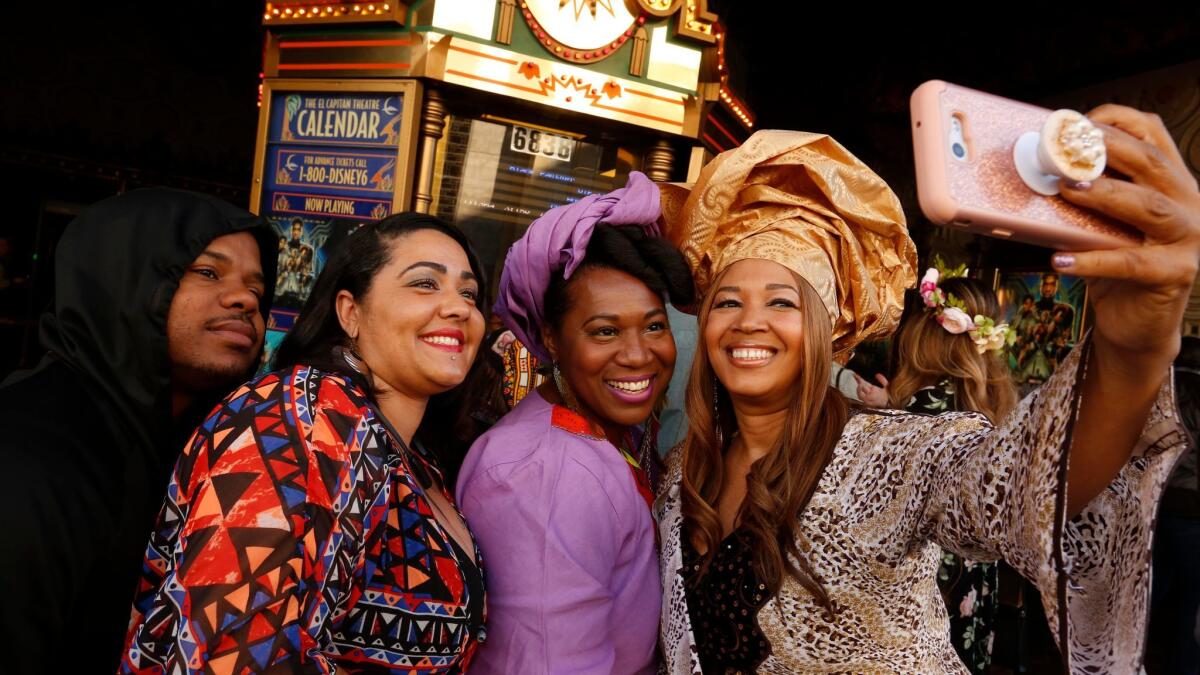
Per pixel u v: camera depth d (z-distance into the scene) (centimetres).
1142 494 84
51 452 118
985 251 662
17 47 609
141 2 650
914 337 284
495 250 304
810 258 142
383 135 287
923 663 128
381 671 111
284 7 294
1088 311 577
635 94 298
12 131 607
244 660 91
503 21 280
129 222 134
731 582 137
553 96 288
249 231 150
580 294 151
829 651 129
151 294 132
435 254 129
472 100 295
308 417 108
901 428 127
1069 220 76
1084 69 600
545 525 126
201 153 678
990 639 267
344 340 130
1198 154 536
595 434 145
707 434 153
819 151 153
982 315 275
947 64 708
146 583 114
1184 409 358
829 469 131
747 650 135
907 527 118
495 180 301
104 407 131
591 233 150
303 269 303
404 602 112
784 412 148
